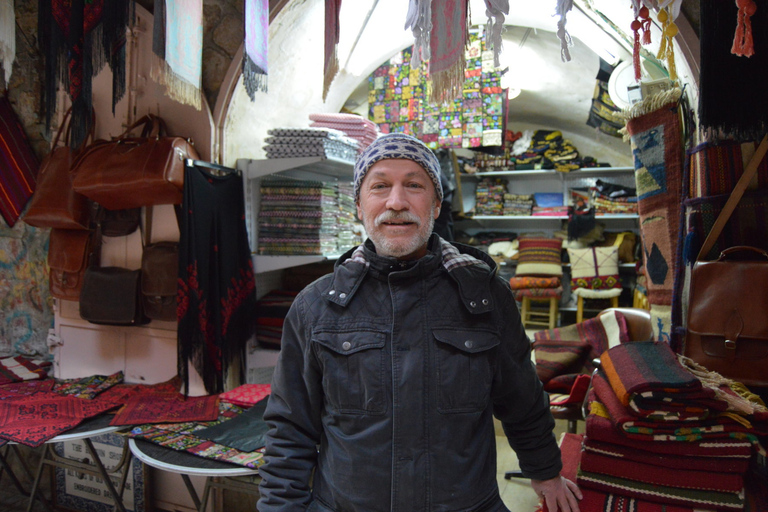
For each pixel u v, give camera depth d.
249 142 2.69
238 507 2.29
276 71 2.68
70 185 2.36
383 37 3.35
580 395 2.18
